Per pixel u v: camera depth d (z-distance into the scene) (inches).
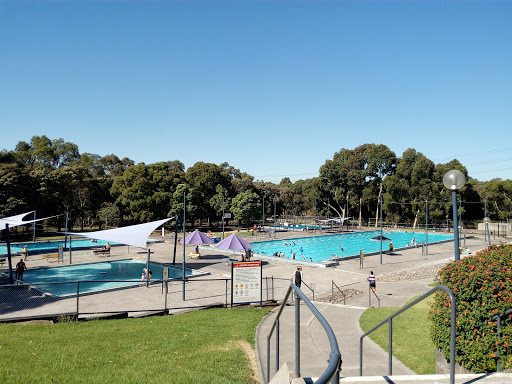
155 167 2455.7
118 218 2165.4
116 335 420.2
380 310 622.2
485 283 256.2
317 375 323.6
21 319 528.4
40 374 273.9
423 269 1178.6
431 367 344.2
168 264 1223.5
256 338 434.6
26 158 2511.1
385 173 2928.2
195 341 400.8
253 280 661.9
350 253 1724.9
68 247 1617.9
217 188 2672.2
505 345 243.6
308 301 139.3
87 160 2955.2
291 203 3580.2
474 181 3506.4
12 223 948.6
